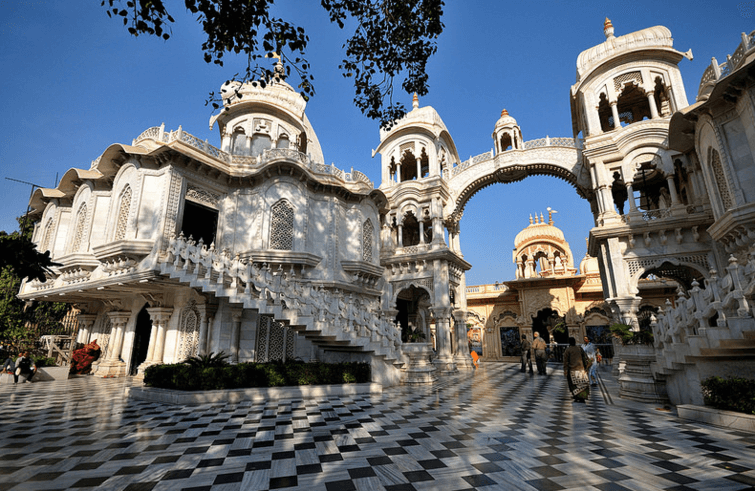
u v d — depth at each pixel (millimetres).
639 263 16078
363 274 18453
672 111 16969
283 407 8312
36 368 13977
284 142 21219
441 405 8539
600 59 18688
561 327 26625
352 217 19016
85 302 19062
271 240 15859
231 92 20375
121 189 14250
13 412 7824
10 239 4449
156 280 12641
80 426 6516
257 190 16453
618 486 3764
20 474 4168
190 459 4695
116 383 13297
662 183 20203
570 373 9062
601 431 6000
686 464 4395
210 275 11805
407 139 23344
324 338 11859
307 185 17359
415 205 22172
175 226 13555
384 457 4746
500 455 4789
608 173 17562
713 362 7324
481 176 23031
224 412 7750
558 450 4988
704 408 6629
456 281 22438
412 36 7836
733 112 11719
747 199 11188
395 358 12711
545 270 28812
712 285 7117
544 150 21562
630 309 15633
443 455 4805
